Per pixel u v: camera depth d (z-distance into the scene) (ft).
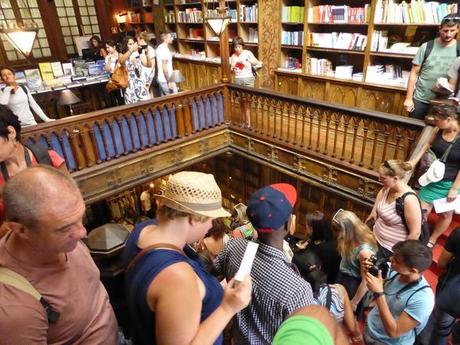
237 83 20.08
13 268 3.00
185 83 32.96
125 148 16.93
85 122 15.19
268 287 4.46
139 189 33.65
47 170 2.89
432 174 9.77
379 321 7.22
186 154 19.27
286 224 4.58
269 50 23.76
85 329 3.48
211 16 17.22
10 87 14.78
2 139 4.97
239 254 4.99
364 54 18.93
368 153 15.26
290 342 1.77
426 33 17.08
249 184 25.18
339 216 8.99
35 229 2.77
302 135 16.62
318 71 21.48
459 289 7.14
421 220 8.86
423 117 13.69
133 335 3.76
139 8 35.27
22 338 2.81
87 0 35.09
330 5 20.30
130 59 18.20
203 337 3.15
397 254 6.32
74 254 3.52
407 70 18.30
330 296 6.22
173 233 3.44
